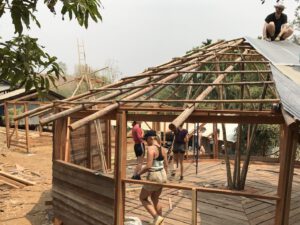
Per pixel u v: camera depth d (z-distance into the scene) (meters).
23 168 13.76
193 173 10.88
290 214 7.36
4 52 3.75
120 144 5.67
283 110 4.68
